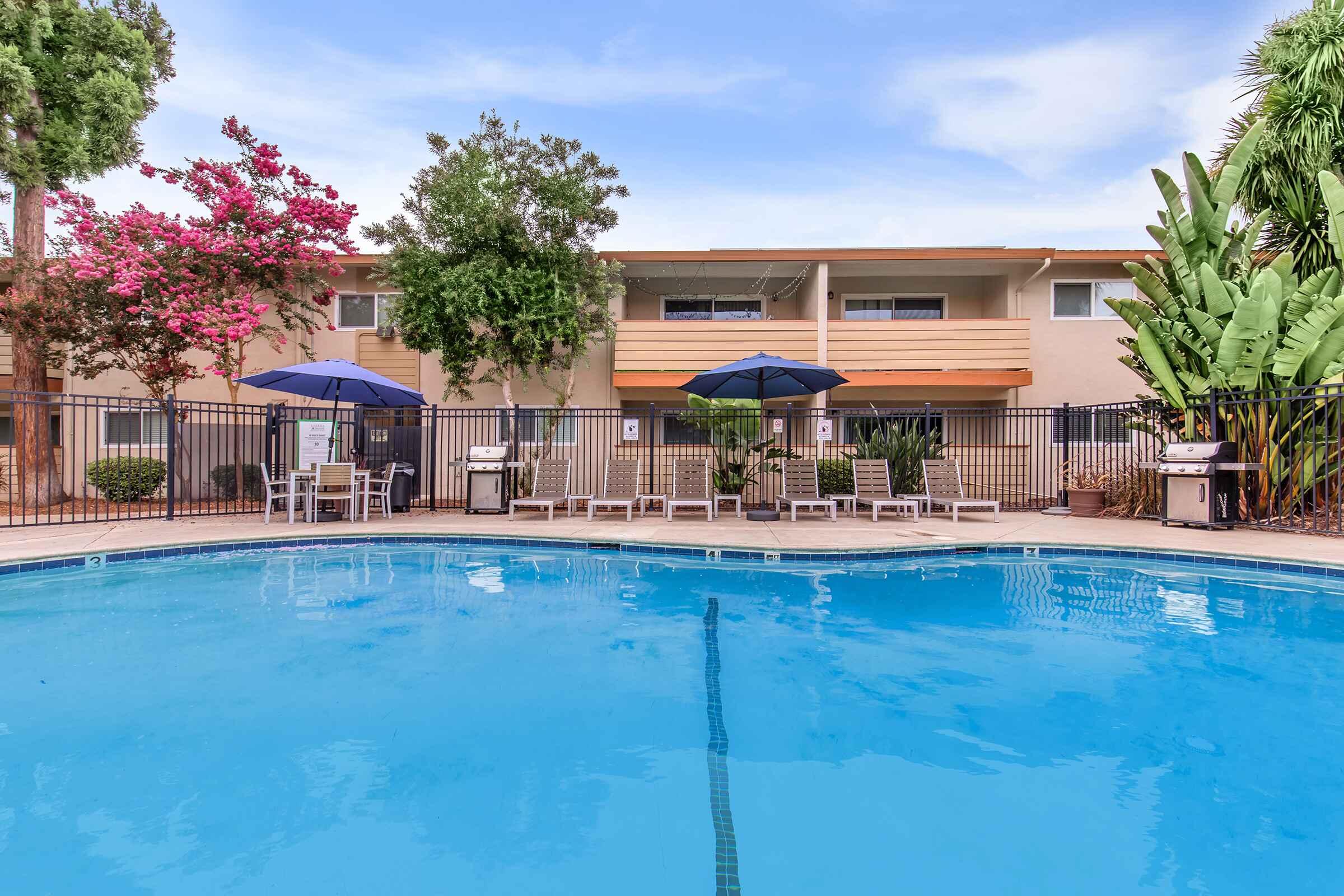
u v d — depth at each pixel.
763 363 9.57
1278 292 8.52
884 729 3.12
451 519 10.50
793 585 6.27
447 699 3.46
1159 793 2.53
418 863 2.08
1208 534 8.59
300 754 2.84
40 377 12.34
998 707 3.38
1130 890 1.95
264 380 9.66
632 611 5.33
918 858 2.11
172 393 12.53
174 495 10.12
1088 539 8.07
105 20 11.92
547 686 3.67
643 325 14.19
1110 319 14.45
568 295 12.22
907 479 12.20
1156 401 10.35
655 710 3.34
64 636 4.55
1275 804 2.45
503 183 12.00
